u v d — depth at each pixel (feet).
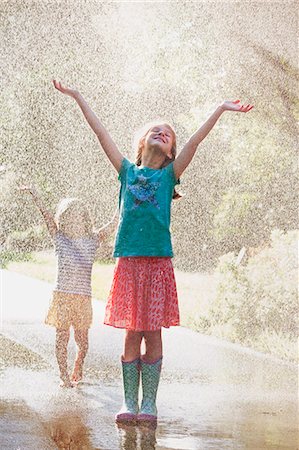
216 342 31.65
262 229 46.52
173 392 21.22
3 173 66.95
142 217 17.67
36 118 60.95
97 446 15.08
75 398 19.75
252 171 46.62
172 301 17.78
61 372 21.61
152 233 17.65
